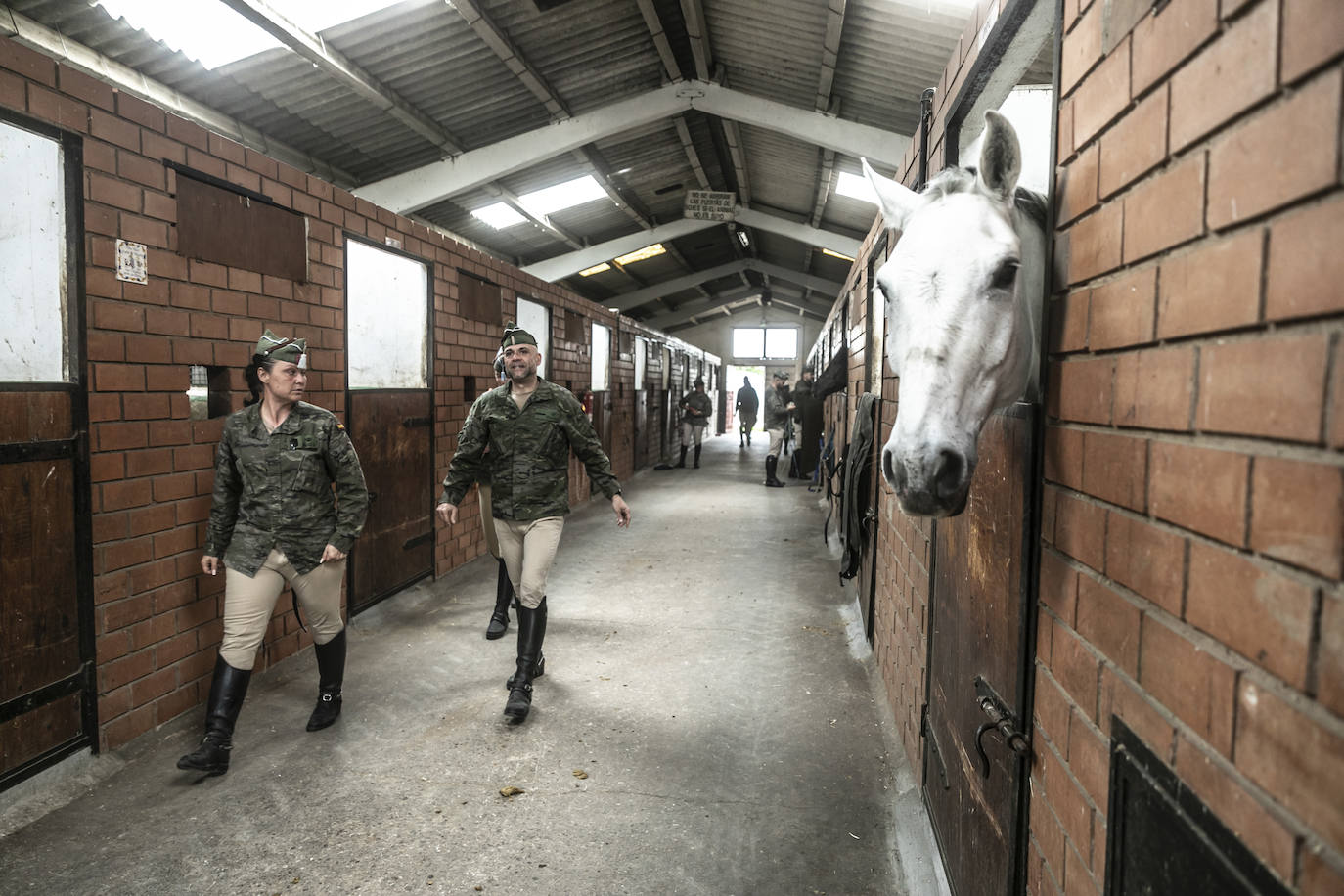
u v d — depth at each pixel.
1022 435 1.46
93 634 2.71
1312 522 0.64
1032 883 1.39
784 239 16.50
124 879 2.21
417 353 5.32
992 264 1.20
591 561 6.46
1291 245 0.67
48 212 2.53
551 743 3.11
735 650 4.27
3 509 2.39
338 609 3.20
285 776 2.82
